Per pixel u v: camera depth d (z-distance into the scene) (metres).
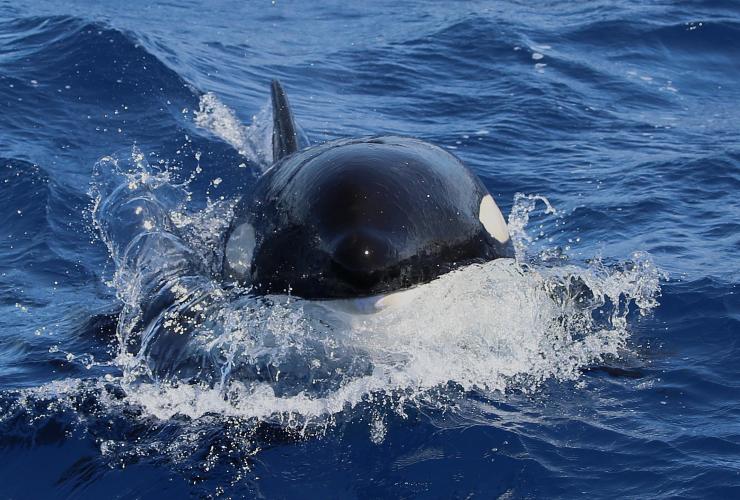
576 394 22.73
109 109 44.00
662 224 33.59
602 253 31.20
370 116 46.81
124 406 22.80
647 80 51.81
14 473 20.77
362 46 57.69
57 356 25.61
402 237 20.88
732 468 19.61
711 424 21.23
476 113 47.09
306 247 21.25
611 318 26.28
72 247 32.94
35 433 21.84
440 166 23.20
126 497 19.83
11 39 50.44
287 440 21.36
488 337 24.17
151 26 61.22
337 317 22.08
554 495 19.20
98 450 21.27
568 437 21.02
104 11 64.12
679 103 48.97
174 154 40.47
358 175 21.64
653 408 22.02
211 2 69.12
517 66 53.31
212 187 38.06
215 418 22.22
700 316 26.36
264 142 42.44
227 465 20.61
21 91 44.44
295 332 23.00
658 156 40.69
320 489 19.78
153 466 20.62
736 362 23.94
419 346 23.36
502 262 24.19
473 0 67.81
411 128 45.12
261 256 22.66
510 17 61.12
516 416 21.91
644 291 27.72
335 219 20.88
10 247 33.03
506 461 20.31
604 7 62.28
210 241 29.70
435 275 21.62
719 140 42.88
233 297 23.81
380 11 66.62
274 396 22.77
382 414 22.09
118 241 32.84
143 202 35.12
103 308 28.69
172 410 22.56
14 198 35.94
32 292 30.09
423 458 20.56
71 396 23.19
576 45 56.41
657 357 24.36
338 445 21.14
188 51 54.44
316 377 23.27
